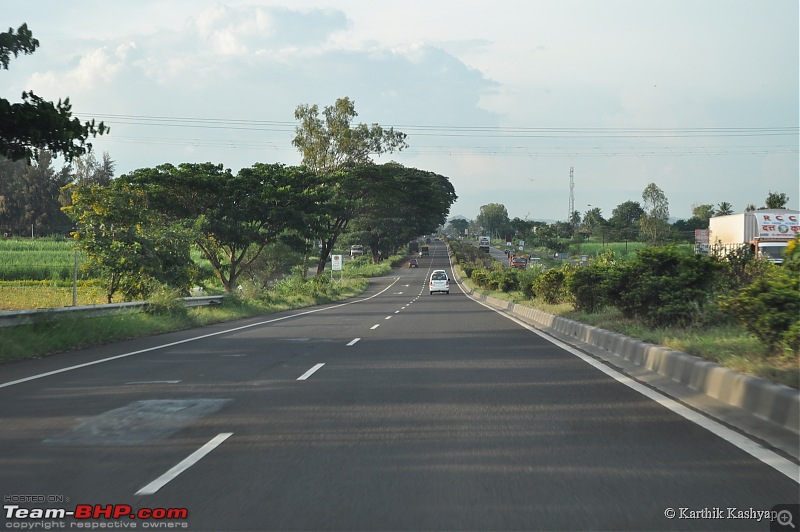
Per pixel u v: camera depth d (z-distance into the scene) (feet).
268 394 35.01
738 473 21.06
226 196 163.73
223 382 38.81
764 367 30.68
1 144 59.00
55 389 36.52
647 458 22.79
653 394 34.71
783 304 33.88
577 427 27.37
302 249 174.60
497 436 25.96
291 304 147.02
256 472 21.48
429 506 18.34
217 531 16.79
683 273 52.47
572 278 77.97
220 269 167.73
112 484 20.39
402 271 391.04
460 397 34.06
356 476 21.01
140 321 74.13
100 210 95.14
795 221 133.49
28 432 26.84
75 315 63.72
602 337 54.60
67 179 465.88
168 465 22.30
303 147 257.96
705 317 49.49
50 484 20.42
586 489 19.66
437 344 59.98
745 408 28.60
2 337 50.85
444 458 22.94
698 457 22.84
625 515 17.62
